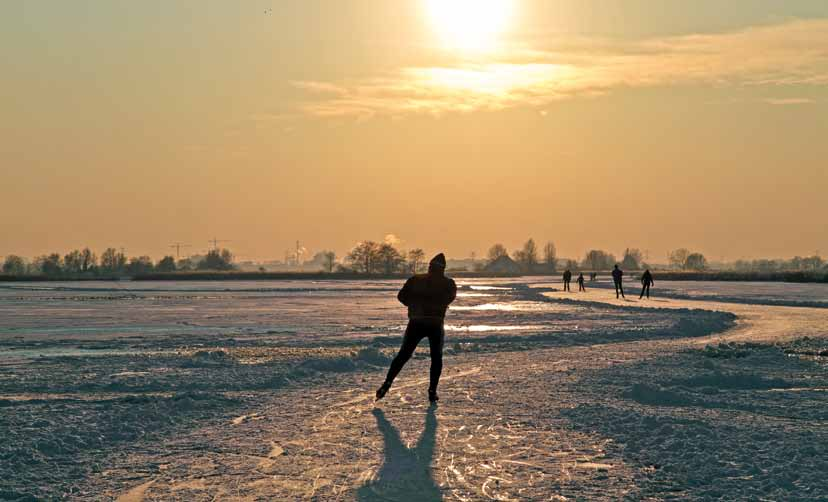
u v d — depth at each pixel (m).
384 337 21.83
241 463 7.46
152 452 7.91
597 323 28.20
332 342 21.11
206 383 12.53
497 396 11.10
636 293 58.84
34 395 11.52
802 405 10.30
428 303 10.66
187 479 6.92
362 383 12.64
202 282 123.19
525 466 7.26
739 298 47.47
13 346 20.59
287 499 6.35
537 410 9.98
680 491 6.43
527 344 19.64
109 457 7.69
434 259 10.75
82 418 9.42
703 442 7.94
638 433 8.54
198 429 8.99
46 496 6.38
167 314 36.50
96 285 102.69
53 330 26.78
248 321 31.17
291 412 10.03
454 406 10.34
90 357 17.14
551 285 89.62
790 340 21.05
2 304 47.56
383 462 7.46
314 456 7.71
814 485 6.46
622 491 6.43
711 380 12.56
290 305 45.22
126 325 29.19
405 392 11.62
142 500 6.32
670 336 22.62
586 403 10.37
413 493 6.48
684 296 50.22
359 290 75.44
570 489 6.52
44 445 7.99
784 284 83.56
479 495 6.40
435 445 8.12
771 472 6.87
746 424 8.84
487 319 30.84
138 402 10.73
